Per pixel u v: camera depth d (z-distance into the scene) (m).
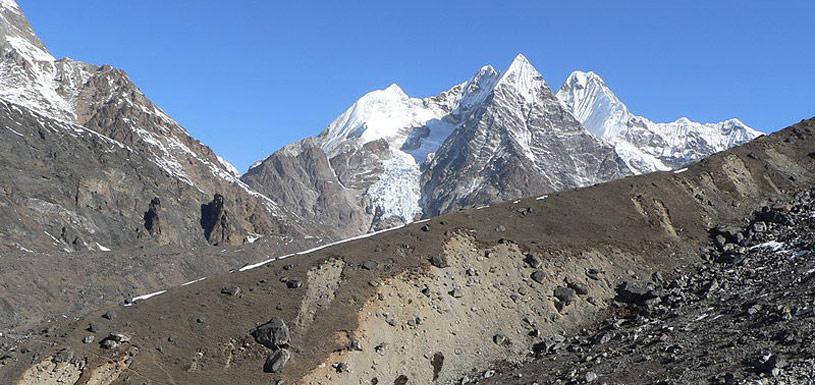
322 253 85.94
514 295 79.94
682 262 87.50
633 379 57.78
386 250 84.44
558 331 76.31
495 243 87.38
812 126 119.38
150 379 65.25
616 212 96.50
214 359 68.56
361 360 69.12
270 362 67.19
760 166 108.88
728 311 69.06
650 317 74.94
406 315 74.94
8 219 180.12
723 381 52.06
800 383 49.06
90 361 67.00
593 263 85.75
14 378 64.75
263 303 75.81
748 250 86.50
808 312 61.03
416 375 69.44
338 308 74.25
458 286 79.81
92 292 162.88
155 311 75.31
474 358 72.31
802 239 83.19
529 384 62.69
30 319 140.50
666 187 102.62
